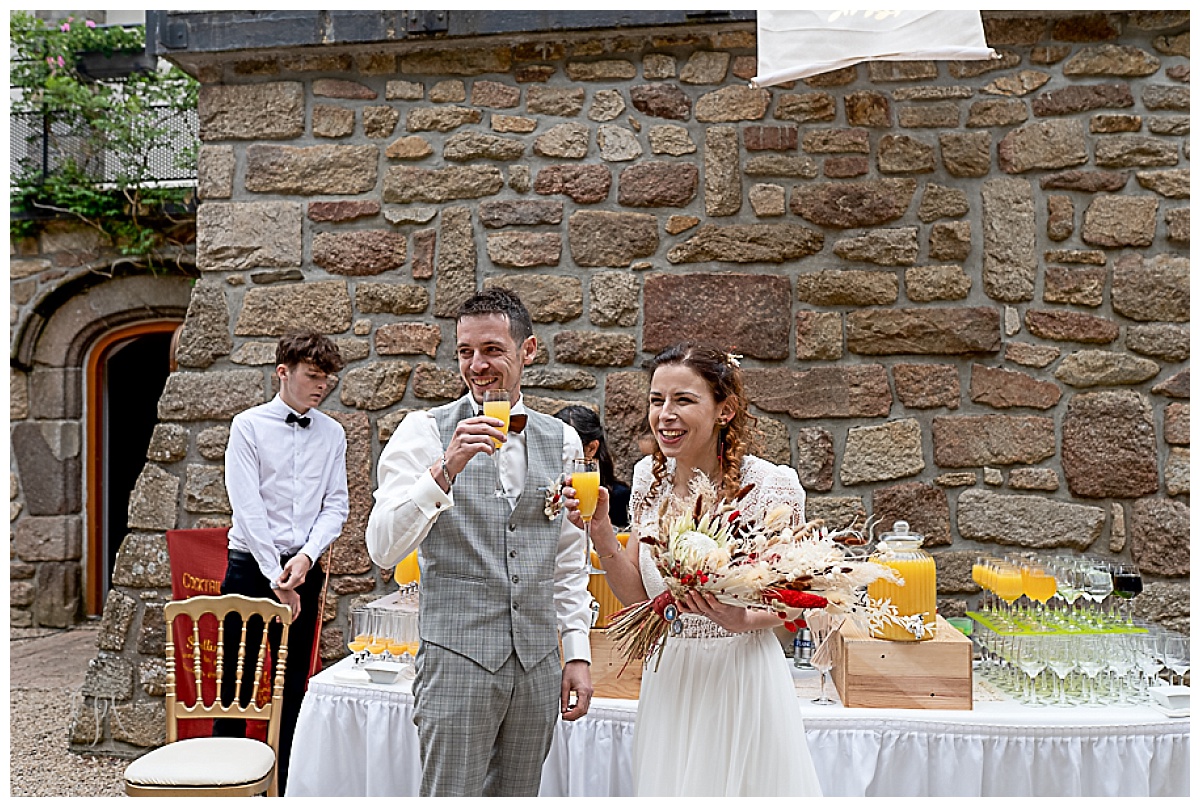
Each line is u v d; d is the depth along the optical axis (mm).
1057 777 2373
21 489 6824
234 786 2484
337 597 3812
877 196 3729
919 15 2955
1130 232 3668
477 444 1962
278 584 3258
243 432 3422
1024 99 3725
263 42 3814
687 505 1984
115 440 7328
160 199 6355
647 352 3768
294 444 3471
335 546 3816
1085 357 3660
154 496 3934
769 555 1893
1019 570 2828
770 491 2082
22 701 4945
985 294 3701
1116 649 2527
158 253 6520
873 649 2480
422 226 3873
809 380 3707
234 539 3422
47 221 6602
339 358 3523
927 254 3719
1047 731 2373
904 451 3674
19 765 3932
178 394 3924
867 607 2061
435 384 3830
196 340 3928
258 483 3418
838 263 3736
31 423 6820
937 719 2395
